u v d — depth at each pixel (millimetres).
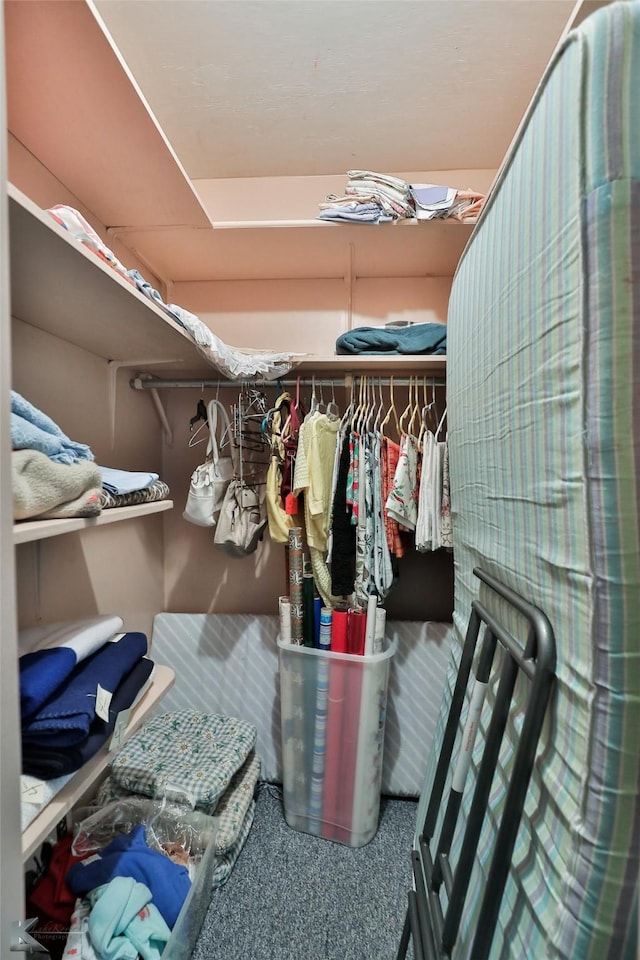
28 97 915
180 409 1840
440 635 1659
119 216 1349
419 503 1465
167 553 1868
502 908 619
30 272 804
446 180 1674
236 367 1270
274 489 1463
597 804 464
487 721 817
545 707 559
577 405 498
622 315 449
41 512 691
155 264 1688
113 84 883
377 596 1484
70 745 735
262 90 1287
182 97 1310
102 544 1398
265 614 1816
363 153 1572
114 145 1052
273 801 1604
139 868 1034
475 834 666
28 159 1071
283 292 1818
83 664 916
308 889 1257
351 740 1434
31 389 1067
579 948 463
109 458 1414
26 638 905
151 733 1502
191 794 1239
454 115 1379
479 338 864
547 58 1173
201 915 1129
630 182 442
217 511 1488
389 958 1084
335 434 1526
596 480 467
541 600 601
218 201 1741
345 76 1235
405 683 1662
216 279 1823
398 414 1805
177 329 1093
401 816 1558
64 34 787
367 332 1490
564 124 511
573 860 483
